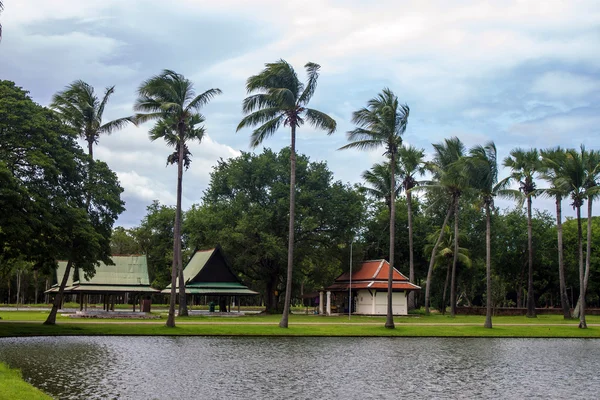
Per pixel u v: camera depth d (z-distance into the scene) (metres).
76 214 44.09
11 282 123.06
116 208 50.81
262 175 81.00
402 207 97.88
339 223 81.88
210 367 30.00
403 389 25.38
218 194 86.12
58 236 43.50
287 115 51.66
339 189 83.75
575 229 98.25
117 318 60.66
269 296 84.56
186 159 52.12
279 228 81.12
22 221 39.62
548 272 99.31
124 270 70.50
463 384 27.08
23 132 43.47
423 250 94.31
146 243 117.12
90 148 51.88
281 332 49.16
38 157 41.94
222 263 76.06
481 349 41.88
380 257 98.62
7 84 45.78
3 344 37.97
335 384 26.16
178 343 40.91
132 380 25.50
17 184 39.16
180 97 50.31
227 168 85.38
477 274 98.75
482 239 94.81
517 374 30.44
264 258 80.44
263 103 51.09
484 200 58.91
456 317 77.00
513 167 80.88
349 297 79.06
